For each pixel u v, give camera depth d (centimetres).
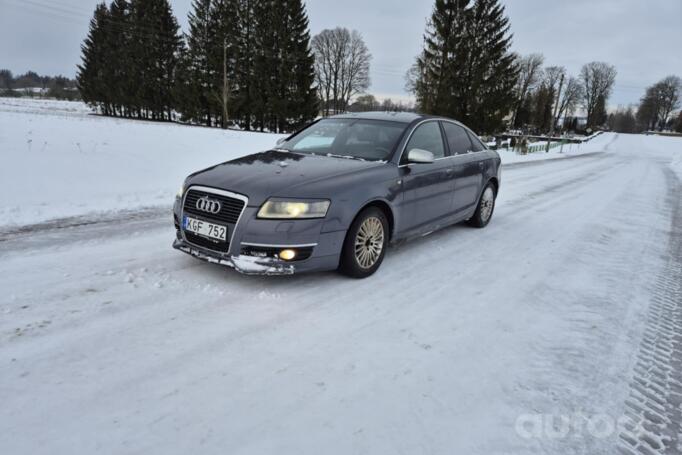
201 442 178
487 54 3334
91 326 264
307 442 182
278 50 4197
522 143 3141
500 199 841
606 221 680
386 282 366
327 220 327
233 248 318
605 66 9712
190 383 216
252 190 321
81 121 1817
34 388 204
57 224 478
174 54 5297
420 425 197
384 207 387
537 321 312
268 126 4588
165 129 1722
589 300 357
